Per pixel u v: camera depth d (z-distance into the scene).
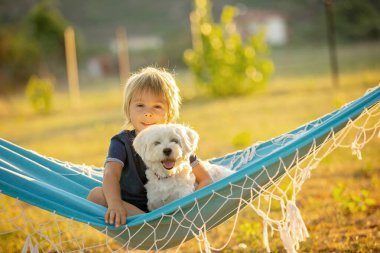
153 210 4.19
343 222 5.86
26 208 7.33
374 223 5.78
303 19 67.31
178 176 4.22
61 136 14.50
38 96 21.95
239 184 3.86
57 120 18.91
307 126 4.83
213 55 20.95
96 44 71.69
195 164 4.36
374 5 54.75
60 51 51.09
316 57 40.12
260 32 21.20
